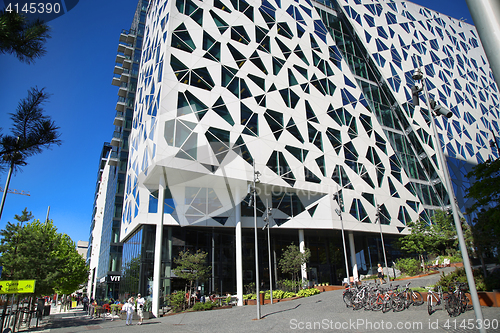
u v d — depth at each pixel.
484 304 11.98
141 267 25.67
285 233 33.97
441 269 26.80
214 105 28.41
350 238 34.31
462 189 43.34
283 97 33.53
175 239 27.73
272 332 11.76
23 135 4.73
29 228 20.70
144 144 27.88
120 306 26.22
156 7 35.62
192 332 13.48
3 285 13.41
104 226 53.81
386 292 14.03
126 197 33.75
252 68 32.28
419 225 33.03
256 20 34.97
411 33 53.81
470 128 52.47
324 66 39.06
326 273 34.81
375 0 51.34
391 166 39.34
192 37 29.55
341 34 44.53
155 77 29.08
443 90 52.12
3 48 4.57
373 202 35.72
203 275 25.23
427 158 42.78
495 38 2.67
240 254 27.48
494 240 13.26
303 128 33.56
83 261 39.22
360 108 39.88
